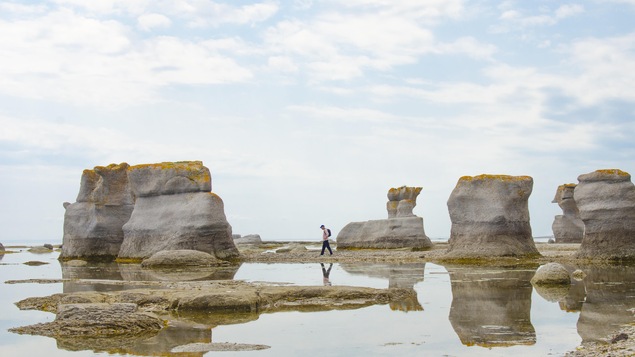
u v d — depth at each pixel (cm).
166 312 1633
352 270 2875
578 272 2327
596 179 3148
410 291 1920
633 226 3044
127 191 4184
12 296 1992
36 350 1212
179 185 3809
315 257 3966
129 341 1281
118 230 4106
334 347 1198
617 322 1374
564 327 1335
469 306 1647
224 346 1216
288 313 1605
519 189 3409
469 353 1132
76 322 1405
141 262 3572
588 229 3147
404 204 5359
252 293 1745
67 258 4122
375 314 1562
